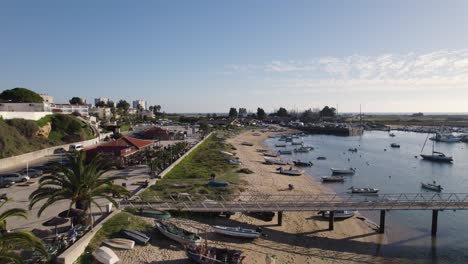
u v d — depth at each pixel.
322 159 114.06
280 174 81.31
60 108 134.25
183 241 34.09
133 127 175.25
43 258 26.02
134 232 33.72
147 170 66.06
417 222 48.34
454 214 52.09
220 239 37.47
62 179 31.39
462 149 150.88
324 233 42.31
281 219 43.50
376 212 52.38
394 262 35.81
